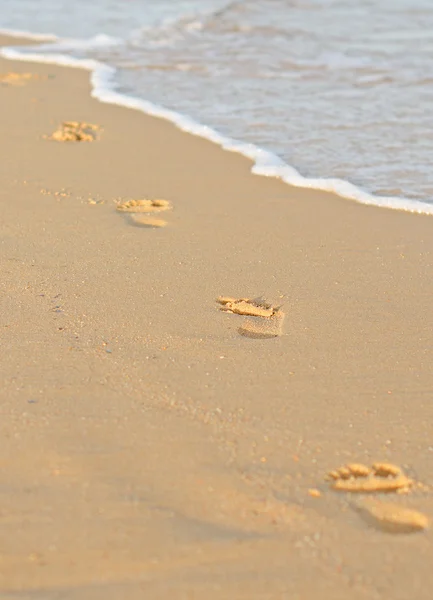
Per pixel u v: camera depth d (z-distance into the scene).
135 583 3.09
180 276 5.82
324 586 3.11
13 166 8.14
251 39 13.72
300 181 7.75
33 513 3.45
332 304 5.44
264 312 5.30
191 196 7.42
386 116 9.52
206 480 3.68
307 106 10.02
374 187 7.57
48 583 3.09
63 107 10.25
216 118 9.68
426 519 3.46
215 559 3.22
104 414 4.15
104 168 8.12
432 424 4.14
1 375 4.48
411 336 5.01
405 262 6.08
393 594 3.08
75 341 4.87
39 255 6.13
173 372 4.55
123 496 3.56
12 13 16.67
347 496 3.61
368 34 13.66
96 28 15.02
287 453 3.89
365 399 4.34
